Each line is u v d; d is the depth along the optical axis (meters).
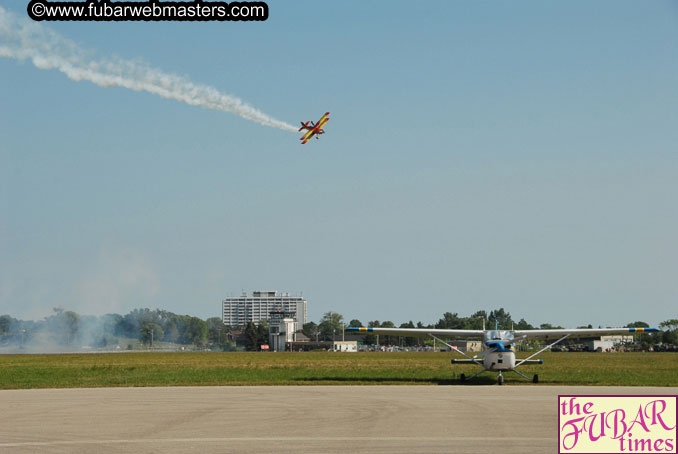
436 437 34.53
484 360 72.00
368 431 36.47
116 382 76.69
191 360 170.38
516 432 36.06
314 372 97.50
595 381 76.12
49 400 54.34
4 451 31.44
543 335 76.69
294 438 34.38
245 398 55.00
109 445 32.78
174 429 37.59
